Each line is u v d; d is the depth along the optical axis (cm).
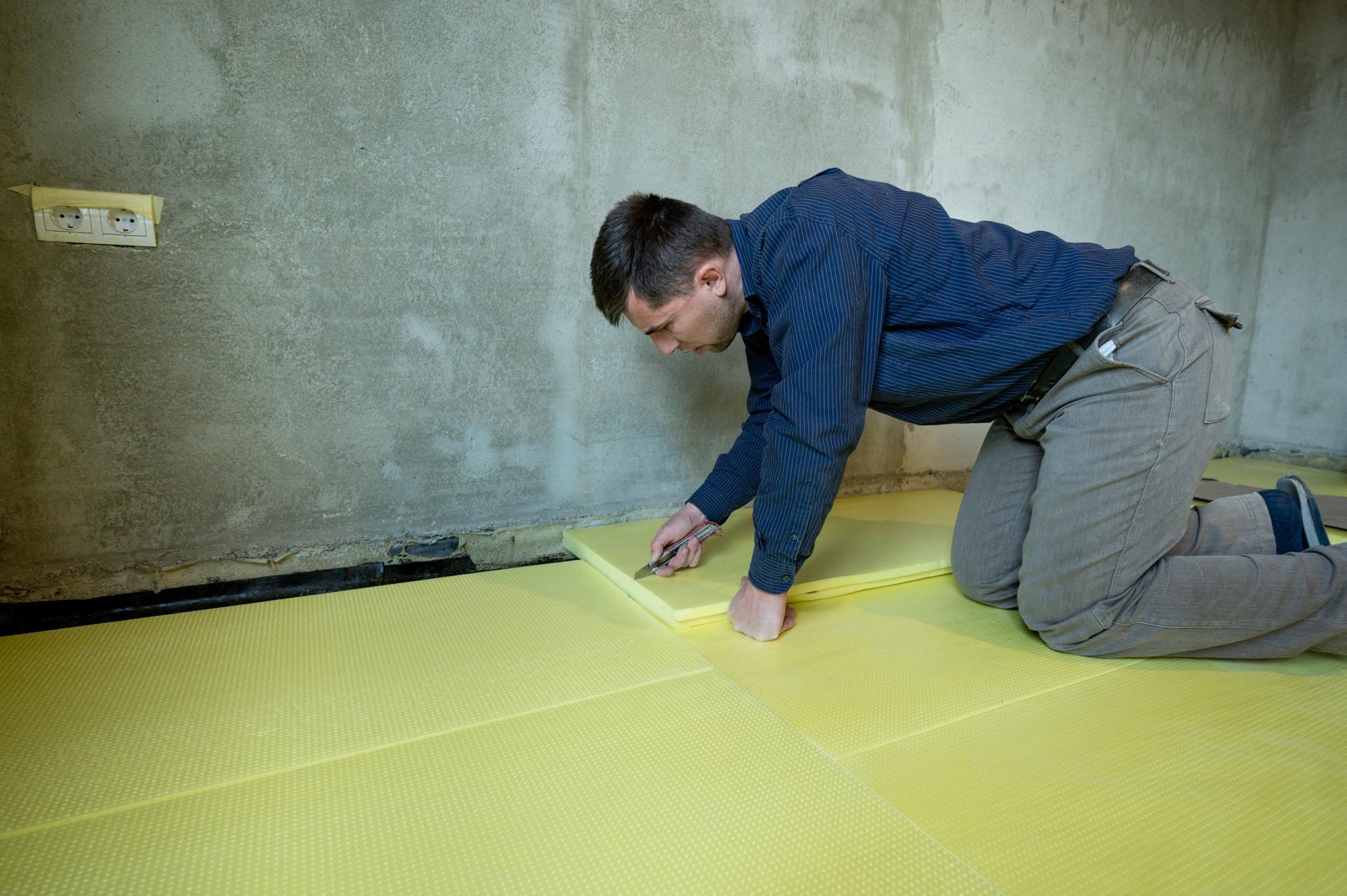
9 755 101
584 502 207
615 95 190
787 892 79
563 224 189
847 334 115
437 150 171
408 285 173
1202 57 314
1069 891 81
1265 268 360
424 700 119
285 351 163
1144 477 124
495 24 172
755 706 119
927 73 242
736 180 212
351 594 166
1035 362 130
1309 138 341
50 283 141
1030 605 142
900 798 96
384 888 78
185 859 82
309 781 97
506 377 189
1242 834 91
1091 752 108
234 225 154
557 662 133
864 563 181
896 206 126
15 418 142
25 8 131
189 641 140
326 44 156
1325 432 341
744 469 163
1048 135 276
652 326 131
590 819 91
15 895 75
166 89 143
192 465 158
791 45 214
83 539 152
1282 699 126
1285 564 129
